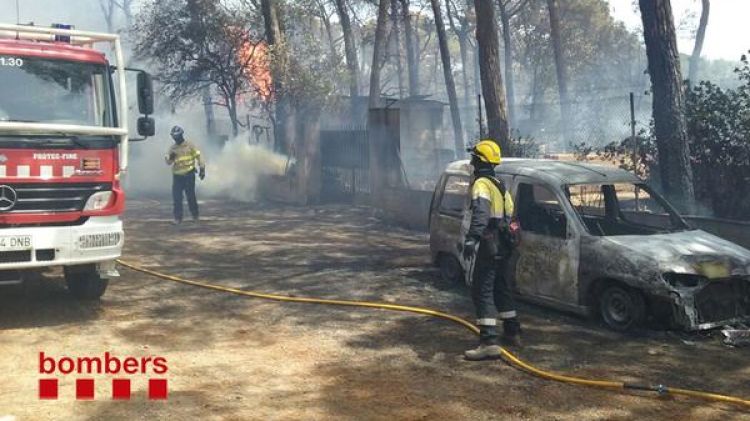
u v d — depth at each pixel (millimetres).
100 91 7320
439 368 5828
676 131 10289
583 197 7738
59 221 6859
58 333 6699
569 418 4816
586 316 7031
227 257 10781
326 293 8398
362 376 5625
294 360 6012
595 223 7633
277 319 7305
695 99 11148
